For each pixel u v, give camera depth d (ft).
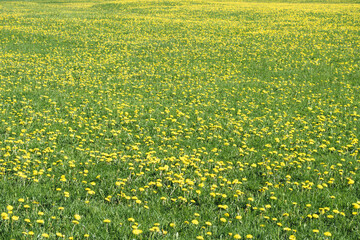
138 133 29.68
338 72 57.11
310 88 47.73
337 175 21.40
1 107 34.63
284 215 16.66
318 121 33.17
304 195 18.94
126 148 25.76
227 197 18.62
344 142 27.45
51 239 13.91
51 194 17.88
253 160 23.95
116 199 18.20
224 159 24.31
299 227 15.78
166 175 20.83
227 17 130.82
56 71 54.80
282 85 49.37
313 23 112.57
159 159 22.40
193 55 71.36
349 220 16.35
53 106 36.27
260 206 17.84
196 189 19.43
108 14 134.92
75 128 30.04
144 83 49.65
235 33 99.04
